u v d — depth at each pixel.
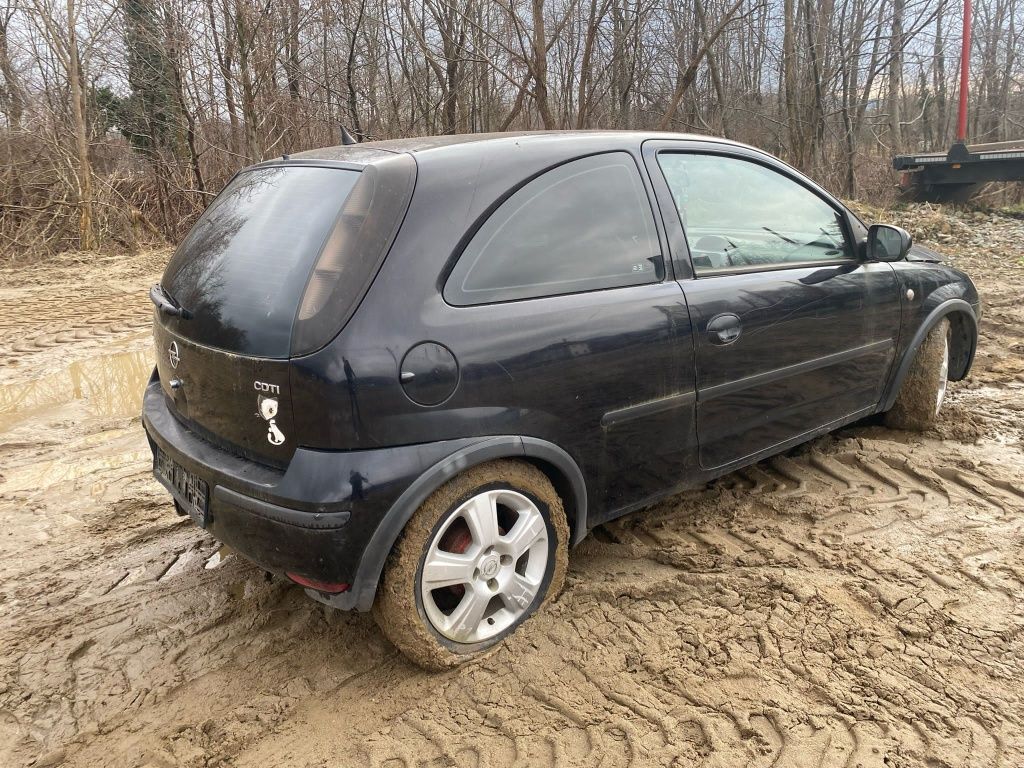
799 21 16.22
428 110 14.41
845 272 3.65
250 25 12.12
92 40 13.20
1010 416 4.61
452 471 2.34
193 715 2.44
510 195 2.59
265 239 2.56
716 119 16.70
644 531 3.41
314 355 2.19
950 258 10.84
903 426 4.37
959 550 3.18
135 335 7.45
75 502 3.93
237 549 2.46
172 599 3.07
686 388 2.98
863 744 2.21
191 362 2.61
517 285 2.54
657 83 16.08
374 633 2.79
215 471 2.47
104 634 2.85
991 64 21.81
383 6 14.01
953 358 4.66
